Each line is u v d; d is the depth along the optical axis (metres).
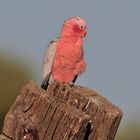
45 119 13.75
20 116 13.96
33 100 14.02
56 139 13.58
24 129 13.80
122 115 14.09
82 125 13.46
